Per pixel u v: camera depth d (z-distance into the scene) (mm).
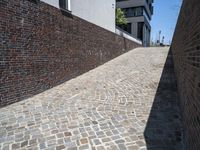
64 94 6680
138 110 4973
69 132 3895
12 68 5680
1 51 5266
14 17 5637
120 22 22094
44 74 7109
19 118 4648
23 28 6004
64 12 8234
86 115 4742
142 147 3295
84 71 10203
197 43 2619
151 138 3578
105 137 3664
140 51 18547
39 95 6652
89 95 6473
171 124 4117
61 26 8047
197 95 2457
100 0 12258
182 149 3213
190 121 2969
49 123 4336
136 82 7945
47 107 5402
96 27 11578
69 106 5438
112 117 4578
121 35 17016
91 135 3752
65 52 8406
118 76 9289
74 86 7746
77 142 3514
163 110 4910
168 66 10883
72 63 9016
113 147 3318
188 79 3459
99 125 4176
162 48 19984
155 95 6152
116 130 3924
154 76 8773
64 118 4598
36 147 3389
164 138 3568
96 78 9055
